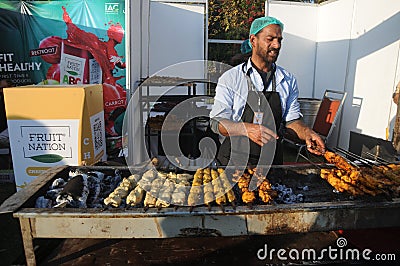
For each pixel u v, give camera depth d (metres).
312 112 5.79
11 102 2.85
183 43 5.54
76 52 4.23
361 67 5.03
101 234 1.55
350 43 5.29
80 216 1.51
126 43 3.98
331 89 5.88
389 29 4.42
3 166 4.28
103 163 2.70
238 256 1.79
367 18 4.84
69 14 4.11
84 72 4.29
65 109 2.88
